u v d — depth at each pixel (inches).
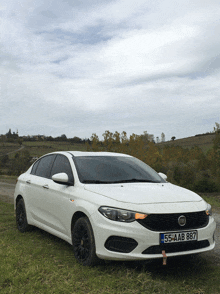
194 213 154.7
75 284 142.4
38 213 223.3
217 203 525.3
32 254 185.8
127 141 1445.6
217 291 138.7
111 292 135.8
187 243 150.8
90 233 159.6
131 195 160.1
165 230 147.6
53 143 7805.1
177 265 169.6
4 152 6254.9
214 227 164.4
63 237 189.3
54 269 159.0
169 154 2158.0
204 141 5856.3
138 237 145.6
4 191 641.6
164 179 211.3
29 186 240.8
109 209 153.9
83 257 167.3
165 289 138.7
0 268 158.1
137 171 205.3
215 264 177.2
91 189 173.0
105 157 216.5
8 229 257.9
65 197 187.5
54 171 218.5
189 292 137.3
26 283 144.6
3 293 133.6
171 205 154.3
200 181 951.6
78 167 195.8
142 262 148.4
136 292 135.9
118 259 149.0
